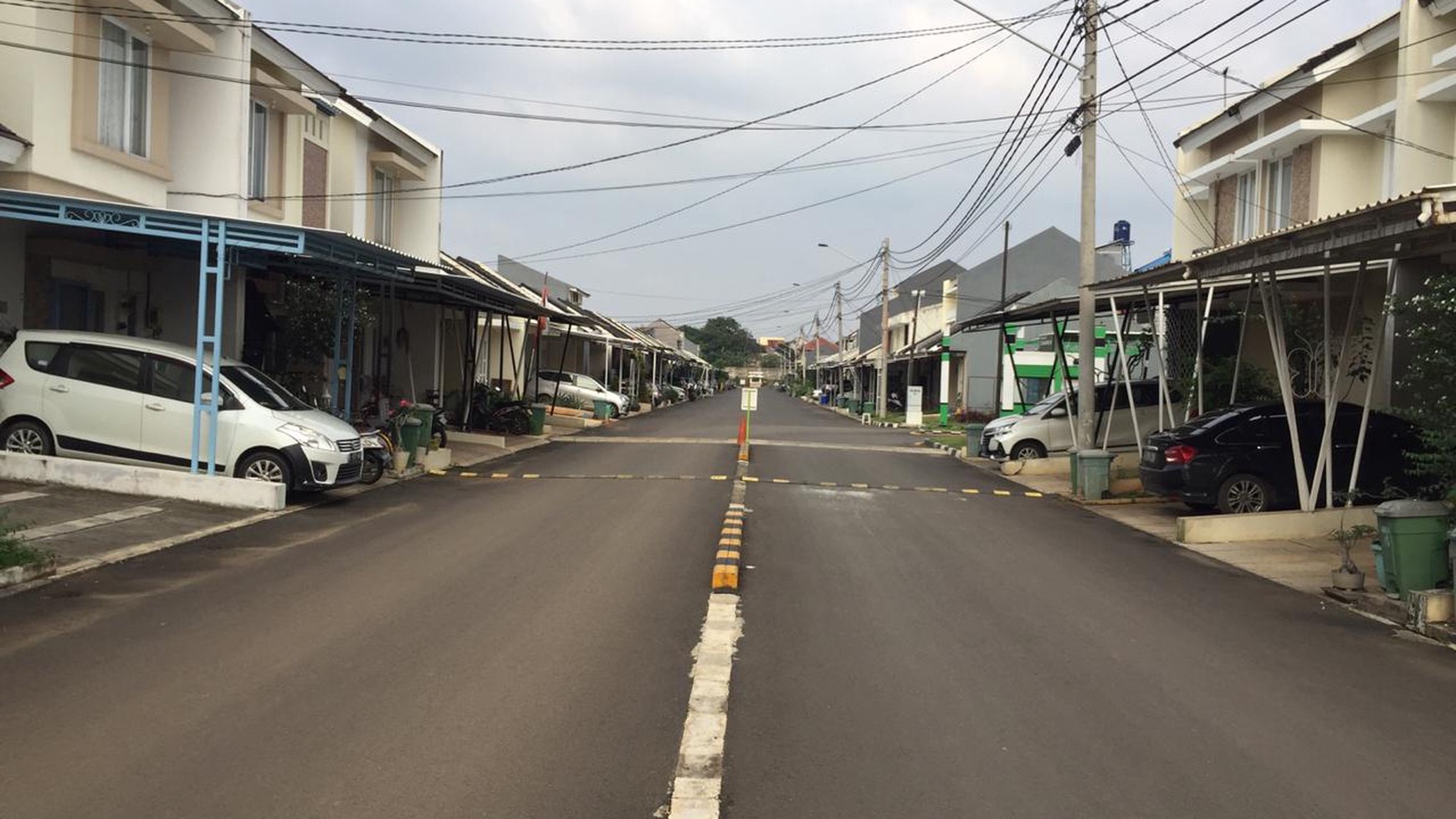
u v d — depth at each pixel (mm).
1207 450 13906
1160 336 21562
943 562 10523
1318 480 12852
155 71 15250
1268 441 13922
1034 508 15672
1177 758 5152
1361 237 9414
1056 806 4520
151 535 10414
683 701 5828
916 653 6973
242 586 8445
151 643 6672
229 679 5965
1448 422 9414
